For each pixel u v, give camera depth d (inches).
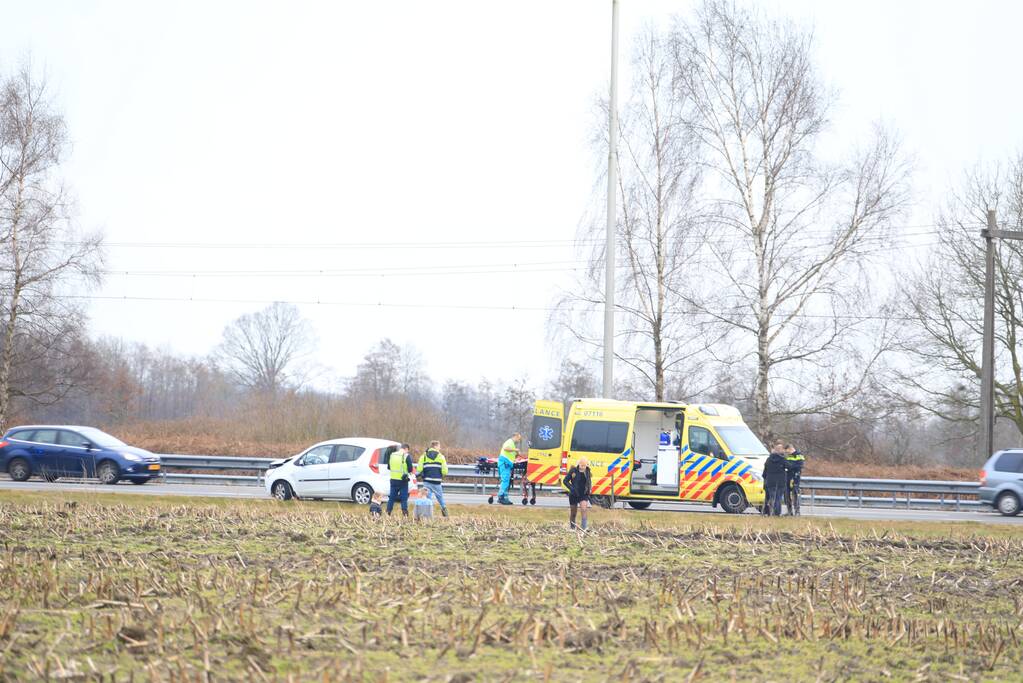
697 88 5807.1
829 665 1380.4
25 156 6815.9
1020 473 4594.0
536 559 2285.9
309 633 1403.8
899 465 6378.0
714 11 5802.2
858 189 5649.6
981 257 6668.3
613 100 4867.1
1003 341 6697.8
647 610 1697.8
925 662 1428.4
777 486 3885.3
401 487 3481.8
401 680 1208.8
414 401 7411.4
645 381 5969.5
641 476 4426.7
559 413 4360.2
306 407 7160.4
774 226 5753.0
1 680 1154.7
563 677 1249.4
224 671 1219.2
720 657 1395.2
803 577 2090.3
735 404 6141.7
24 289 6855.3
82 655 1277.1
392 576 1930.4
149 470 5024.6
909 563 2481.5
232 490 4862.2
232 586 1785.2
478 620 1467.8
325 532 2726.4
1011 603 1943.9
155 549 2295.8
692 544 2709.2
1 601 1598.2
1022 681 1350.9
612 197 4803.2
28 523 2790.4
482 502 4493.1
